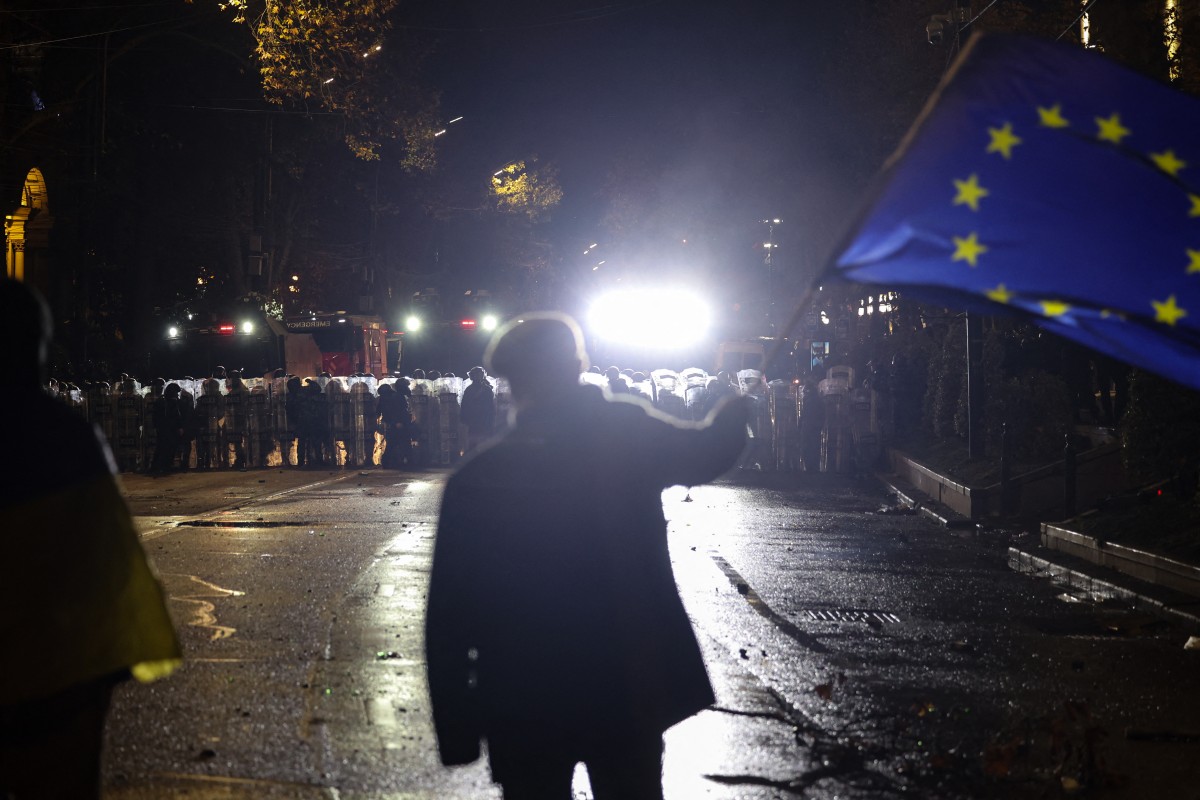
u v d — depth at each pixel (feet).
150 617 11.98
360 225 193.57
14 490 11.56
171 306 169.89
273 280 172.45
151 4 130.62
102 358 147.33
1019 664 32.94
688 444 14.97
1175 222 16.10
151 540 55.06
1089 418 87.92
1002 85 16.43
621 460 14.73
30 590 11.46
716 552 53.57
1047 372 87.61
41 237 139.85
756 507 73.82
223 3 129.39
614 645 14.34
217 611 38.14
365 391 102.78
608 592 14.42
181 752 23.62
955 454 83.87
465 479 14.55
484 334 180.34
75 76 137.69
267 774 22.34
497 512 14.42
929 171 16.35
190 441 98.68
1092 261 16.17
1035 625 38.68
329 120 148.77
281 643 33.53
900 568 50.06
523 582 14.34
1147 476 52.95
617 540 14.57
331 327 157.17
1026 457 74.28
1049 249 16.17
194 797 20.98
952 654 33.99
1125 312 16.12
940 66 113.09
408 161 135.95
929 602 42.34
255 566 47.32
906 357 112.06
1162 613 39.73
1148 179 16.15
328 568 46.80
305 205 176.86
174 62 144.05
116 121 144.46
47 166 135.44
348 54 106.32
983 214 16.25
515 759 14.30
